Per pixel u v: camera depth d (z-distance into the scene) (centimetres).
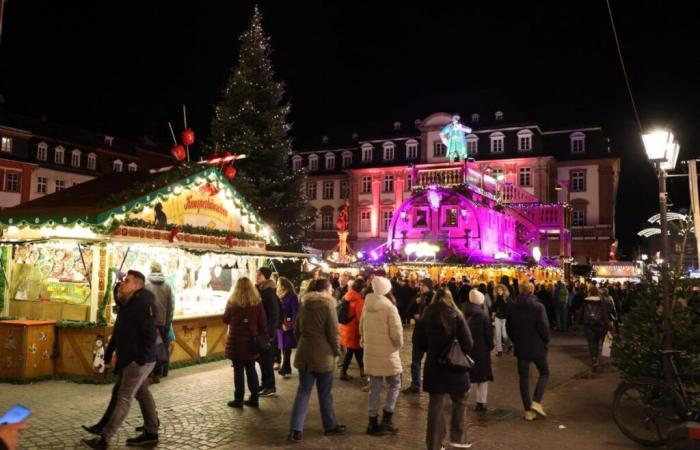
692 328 776
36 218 1085
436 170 2689
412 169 2759
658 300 827
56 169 4825
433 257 2509
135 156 5566
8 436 275
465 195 2598
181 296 1233
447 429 758
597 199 4900
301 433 689
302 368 690
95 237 1050
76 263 1081
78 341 982
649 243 6209
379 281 741
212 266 1370
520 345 816
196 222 1323
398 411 838
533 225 3425
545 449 671
